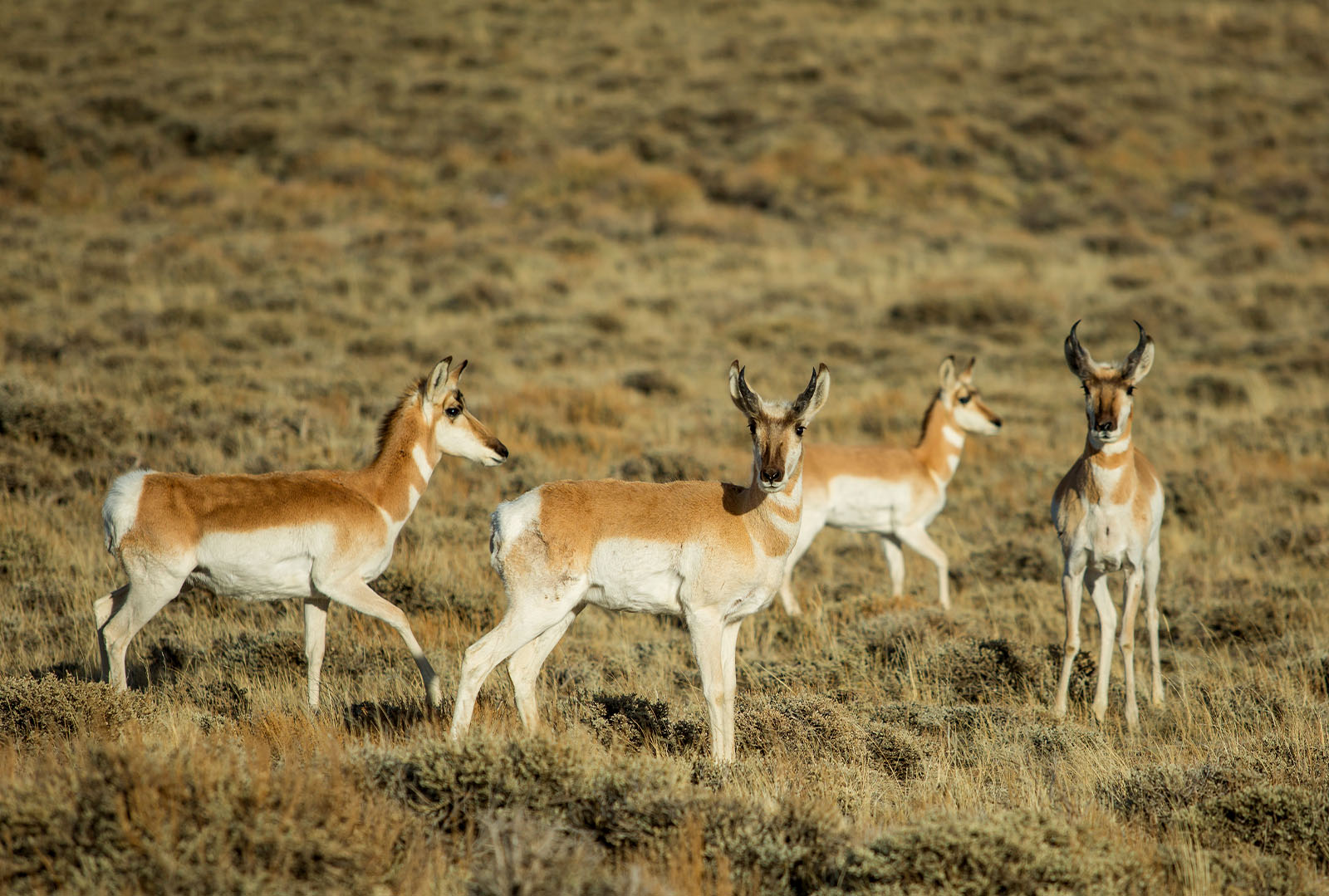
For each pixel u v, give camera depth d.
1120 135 165.88
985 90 182.50
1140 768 23.59
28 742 21.95
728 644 25.25
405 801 18.66
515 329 90.06
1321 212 136.75
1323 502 53.22
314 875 15.77
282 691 29.12
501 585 39.31
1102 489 30.28
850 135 159.88
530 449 58.06
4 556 37.69
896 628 35.50
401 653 32.91
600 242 118.75
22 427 50.25
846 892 17.16
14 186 122.19
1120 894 17.16
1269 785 21.28
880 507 43.97
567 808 18.72
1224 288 108.56
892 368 84.44
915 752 25.28
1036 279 113.94
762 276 112.50
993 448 64.62
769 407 24.28
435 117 163.25
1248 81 188.62
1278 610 38.00
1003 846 17.34
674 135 160.62
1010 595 42.03
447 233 119.38
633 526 24.42
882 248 123.38
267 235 113.94
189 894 15.02
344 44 192.25
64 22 193.25
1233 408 74.62
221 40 189.38
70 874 15.58
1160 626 38.31
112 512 26.89
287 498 27.78
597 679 31.16
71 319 78.94
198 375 67.06
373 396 67.19
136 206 119.44
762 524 24.50
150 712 24.30
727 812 18.70
